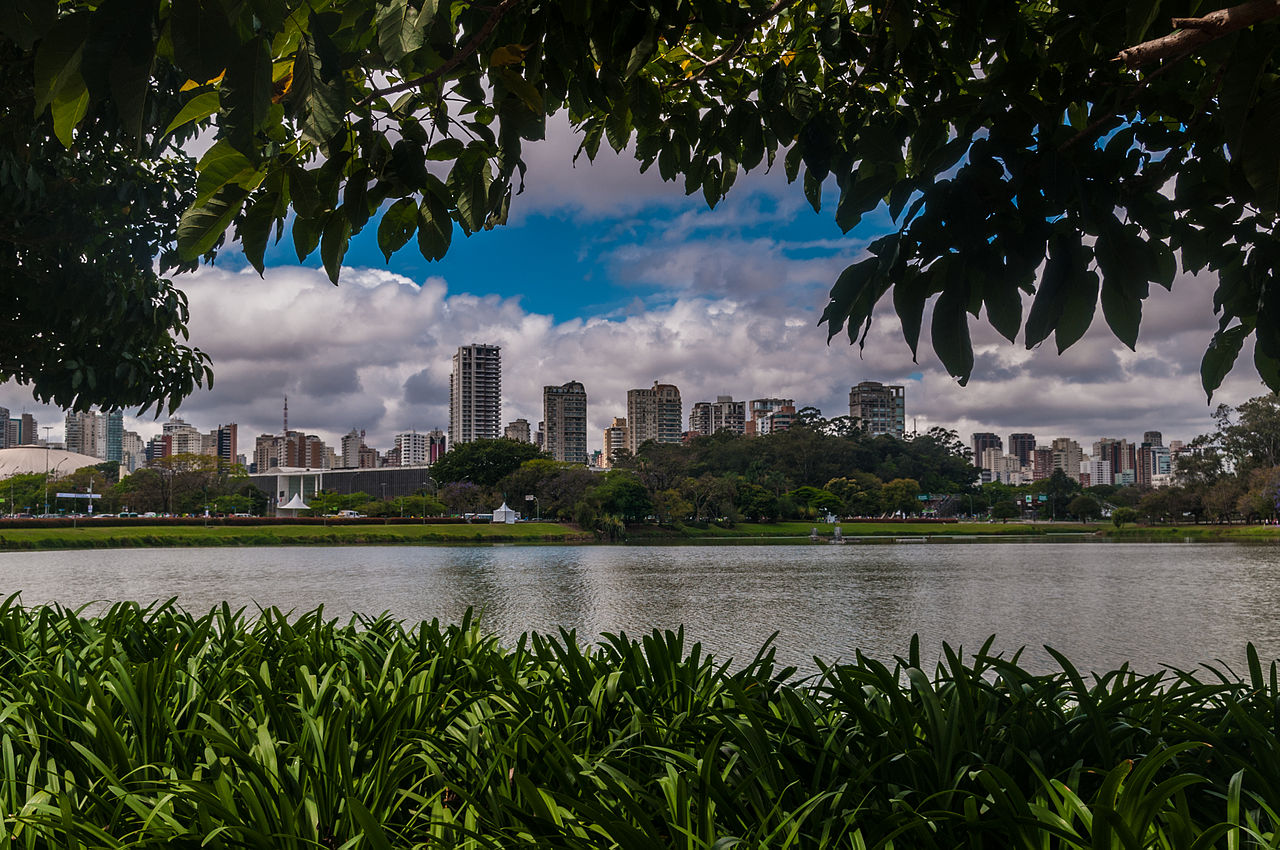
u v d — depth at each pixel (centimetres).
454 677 284
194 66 109
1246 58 158
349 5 149
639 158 306
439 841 161
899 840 161
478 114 199
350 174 180
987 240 163
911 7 206
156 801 179
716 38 304
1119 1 174
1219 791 173
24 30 108
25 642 359
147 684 229
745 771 192
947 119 194
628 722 242
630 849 144
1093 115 189
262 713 242
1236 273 222
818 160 264
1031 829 143
